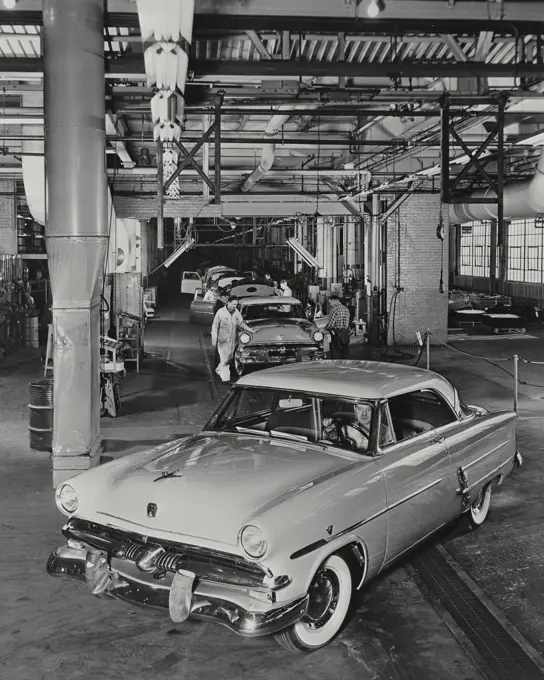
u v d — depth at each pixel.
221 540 4.47
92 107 7.65
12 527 6.95
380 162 18.55
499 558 6.27
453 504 6.11
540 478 8.61
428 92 9.78
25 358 19.09
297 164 21.33
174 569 4.49
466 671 4.49
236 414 6.14
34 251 32.22
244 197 22.23
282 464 5.21
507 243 33.16
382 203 22.28
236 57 9.68
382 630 5.01
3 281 22.12
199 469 5.16
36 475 8.70
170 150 11.45
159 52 6.61
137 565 4.60
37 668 4.48
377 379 5.98
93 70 7.60
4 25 8.14
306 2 7.49
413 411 6.03
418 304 22.12
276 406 6.20
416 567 6.07
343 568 4.88
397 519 5.34
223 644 4.81
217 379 15.88
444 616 5.21
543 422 11.55
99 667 4.50
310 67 8.26
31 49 9.57
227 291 22.17
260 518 4.37
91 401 8.02
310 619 4.71
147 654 4.66
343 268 31.97
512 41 8.84
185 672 4.46
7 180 24.38
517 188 17.64
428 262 22.06
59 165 7.67
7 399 13.59
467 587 5.70
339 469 5.14
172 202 21.91
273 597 4.30
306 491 4.74
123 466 5.40
